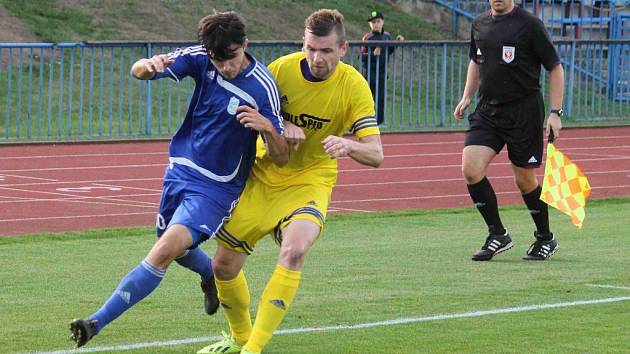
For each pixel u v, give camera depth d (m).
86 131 34.78
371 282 14.35
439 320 12.08
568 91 41.06
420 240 18.08
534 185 16.33
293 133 10.32
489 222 16.25
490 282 14.44
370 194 23.80
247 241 10.57
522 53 15.88
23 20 43.88
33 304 12.82
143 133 34.41
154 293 13.54
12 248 16.97
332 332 11.49
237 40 9.86
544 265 15.80
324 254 16.59
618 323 11.98
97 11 46.28
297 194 10.57
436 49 38.00
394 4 54.59
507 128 16.11
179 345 10.92
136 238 18.11
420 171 27.72
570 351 10.70
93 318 9.55
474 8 54.56
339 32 10.44
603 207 22.25
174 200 10.34
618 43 41.38
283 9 50.38
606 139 36.12
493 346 10.88
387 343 11.02
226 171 10.26
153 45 33.84
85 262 15.77
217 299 11.22
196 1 49.06
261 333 10.11
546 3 51.84
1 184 24.44
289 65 10.70
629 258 16.45
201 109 10.22
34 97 37.84
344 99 10.66
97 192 23.47
